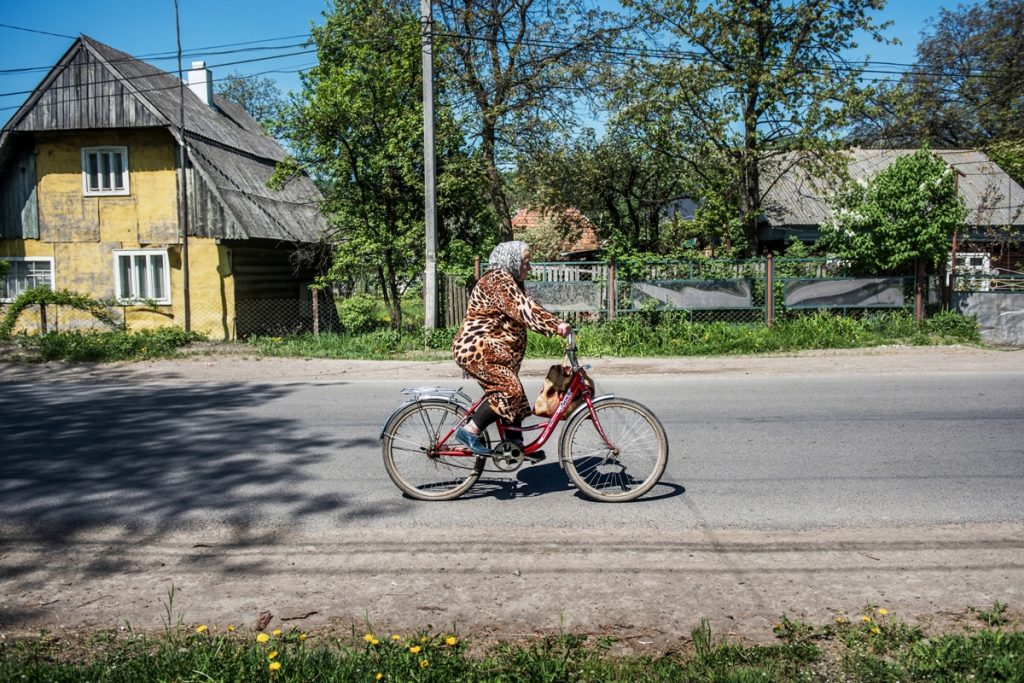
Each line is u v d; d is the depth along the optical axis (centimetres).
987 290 1512
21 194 1967
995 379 1042
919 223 1461
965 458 619
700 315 1535
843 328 1455
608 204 2434
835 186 1980
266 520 490
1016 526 458
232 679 287
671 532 455
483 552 427
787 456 633
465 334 505
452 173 1750
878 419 779
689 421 782
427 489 534
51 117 1895
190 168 1888
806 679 285
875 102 1714
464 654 310
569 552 424
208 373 1256
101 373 1277
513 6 1823
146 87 2039
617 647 316
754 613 345
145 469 623
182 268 1911
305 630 336
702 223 1900
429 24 1502
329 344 1530
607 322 1486
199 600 370
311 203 2327
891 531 452
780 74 1656
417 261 1728
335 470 611
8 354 1493
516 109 1814
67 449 702
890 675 284
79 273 1959
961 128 3634
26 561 426
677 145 1823
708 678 284
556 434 719
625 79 1755
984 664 286
